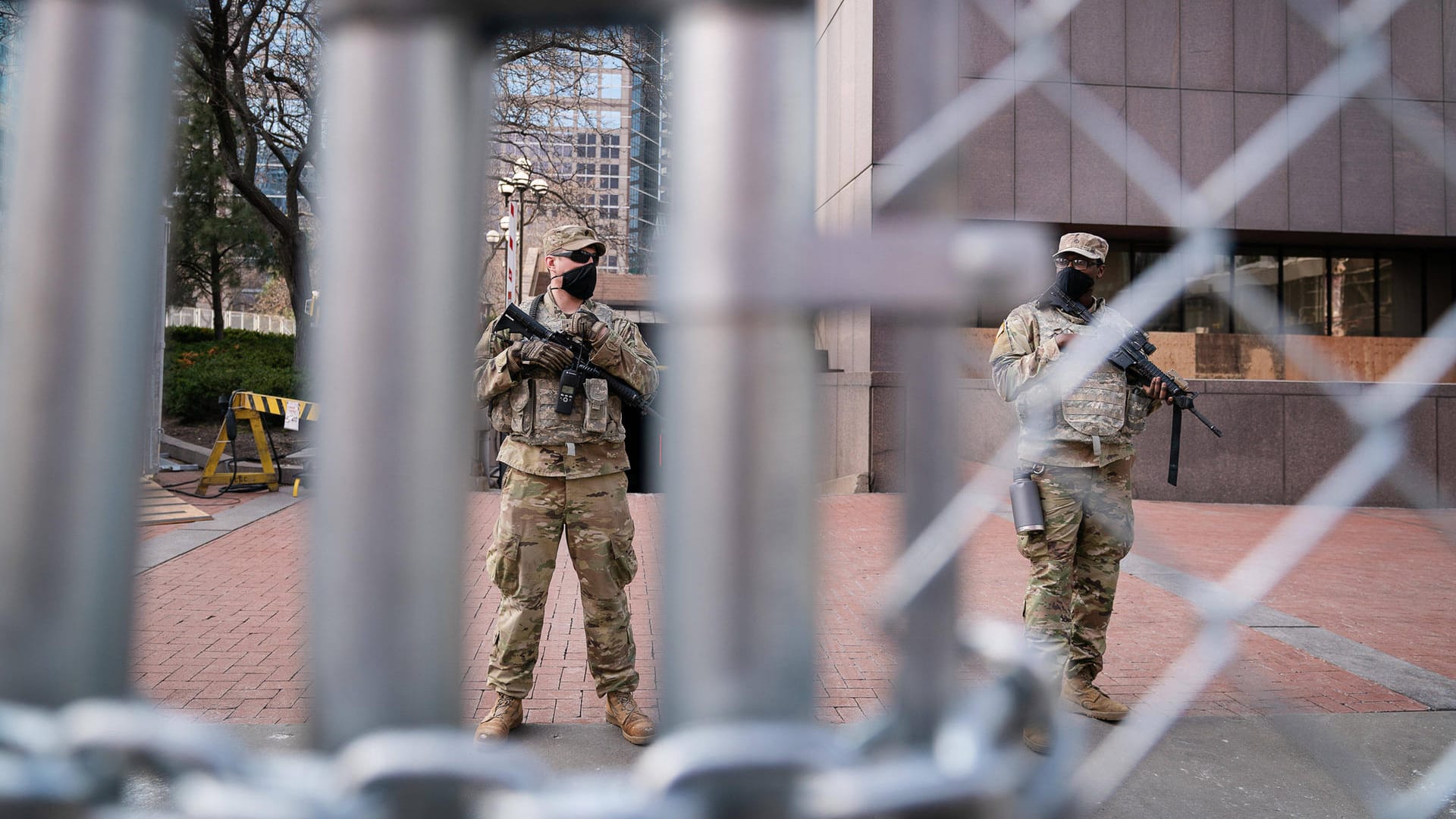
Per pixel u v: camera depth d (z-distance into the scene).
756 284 0.39
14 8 0.43
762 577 0.41
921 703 0.46
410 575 0.42
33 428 0.42
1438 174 13.88
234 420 10.47
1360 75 0.96
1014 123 12.90
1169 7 13.35
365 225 0.42
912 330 0.42
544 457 3.25
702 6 0.41
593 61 17.47
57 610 0.42
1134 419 3.56
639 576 5.93
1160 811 2.81
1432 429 10.73
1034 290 0.38
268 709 3.56
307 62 15.77
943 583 0.44
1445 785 1.53
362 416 0.42
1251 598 1.25
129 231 0.44
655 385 3.44
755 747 0.38
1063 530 3.41
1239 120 13.45
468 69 0.44
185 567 6.25
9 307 0.42
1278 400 11.05
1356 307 15.62
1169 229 13.23
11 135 0.43
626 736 3.33
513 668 3.33
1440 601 5.82
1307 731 2.33
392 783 0.38
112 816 0.41
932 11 0.43
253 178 18.38
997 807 0.41
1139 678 4.19
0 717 0.41
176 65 0.46
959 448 0.42
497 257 17.77
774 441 0.41
